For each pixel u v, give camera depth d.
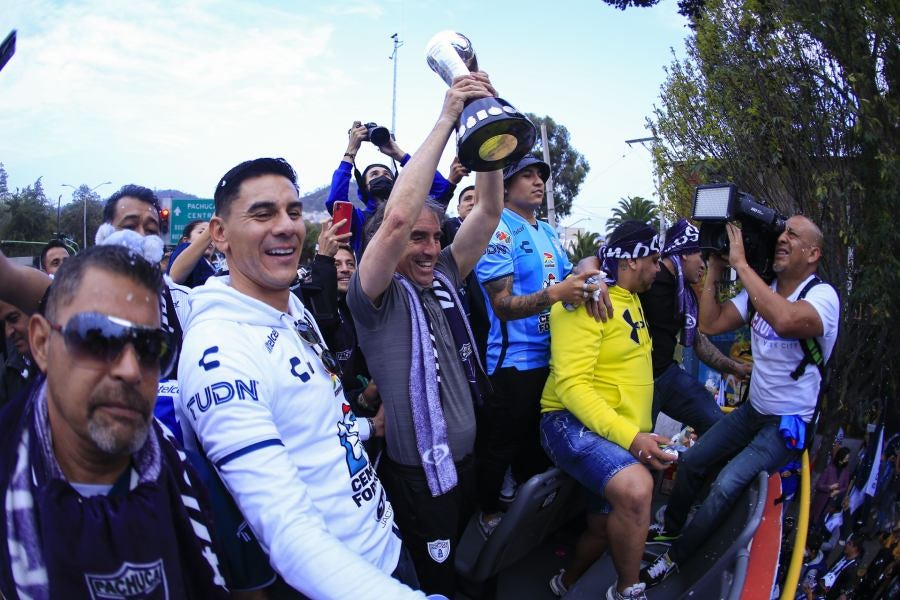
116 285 1.21
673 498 3.28
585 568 3.04
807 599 4.10
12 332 2.58
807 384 2.98
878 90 4.74
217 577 1.41
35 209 26.45
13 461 1.22
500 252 3.03
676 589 2.74
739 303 3.48
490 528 3.10
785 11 4.91
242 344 1.66
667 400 3.81
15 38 1.41
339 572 1.34
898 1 4.51
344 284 3.62
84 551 1.18
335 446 1.80
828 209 5.01
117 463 1.29
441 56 2.20
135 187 3.13
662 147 6.21
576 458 2.72
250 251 1.77
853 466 5.29
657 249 2.91
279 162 1.83
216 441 1.52
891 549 4.70
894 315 4.88
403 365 2.29
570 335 2.80
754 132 5.37
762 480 2.68
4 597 1.18
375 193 4.06
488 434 3.09
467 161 2.06
